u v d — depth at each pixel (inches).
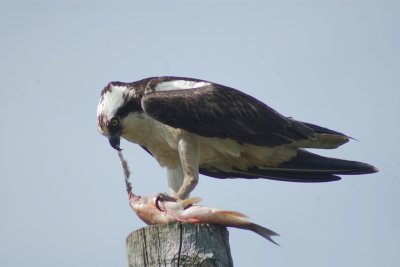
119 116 492.7
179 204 382.3
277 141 492.7
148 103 476.4
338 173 503.8
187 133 483.8
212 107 484.4
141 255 337.1
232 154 496.4
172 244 334.0
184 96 483.2
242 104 493.7
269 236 353.1
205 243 335.9
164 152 497.0
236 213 346.6
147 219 389.4
